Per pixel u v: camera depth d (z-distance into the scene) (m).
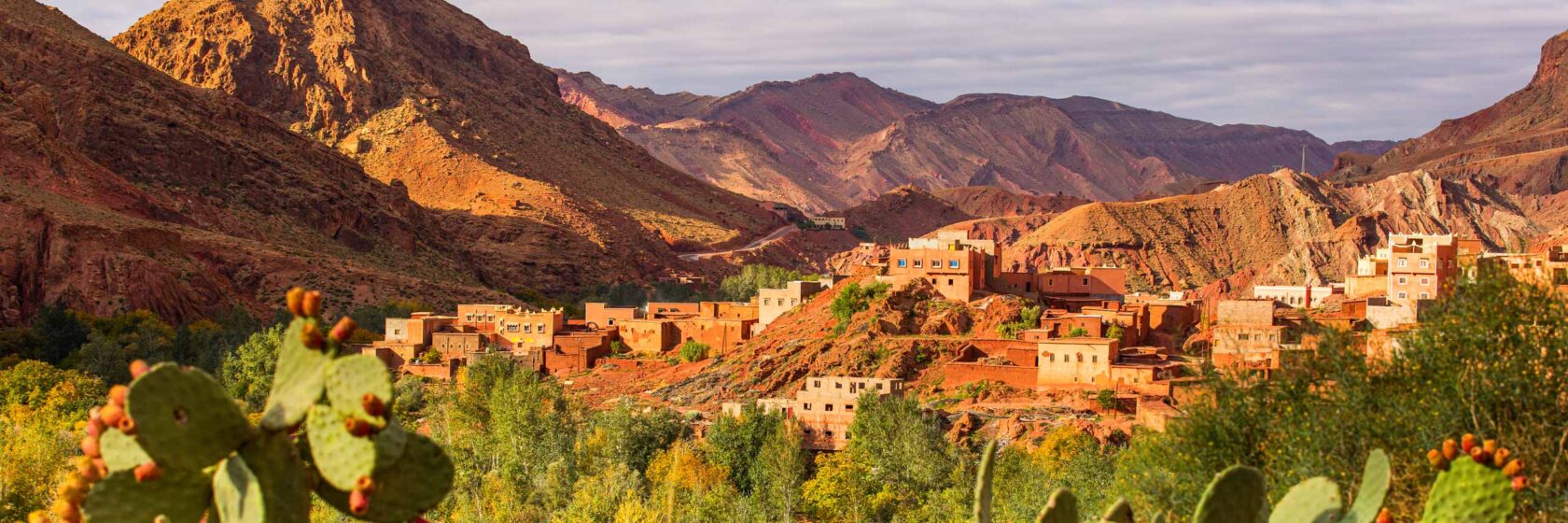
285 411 14.40
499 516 81.81
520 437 96.44
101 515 13.66
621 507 75.31
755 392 120.88
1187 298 174.25
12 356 150.12
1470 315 28.59
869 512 86.25
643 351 152.50
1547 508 25.34
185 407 13.95
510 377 114.50
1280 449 28.88
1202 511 16.42
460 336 153.38
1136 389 105.38
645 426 103.44
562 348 150.50
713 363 134.62
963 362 113.31
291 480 14.40
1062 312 128.12
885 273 144.50
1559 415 26.81
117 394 14.05
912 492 88.12
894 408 97.62
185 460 13.92
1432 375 28.50
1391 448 27.22
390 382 13.97
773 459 91.62
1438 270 120.56
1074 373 108.44
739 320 150.00
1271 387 30.69
